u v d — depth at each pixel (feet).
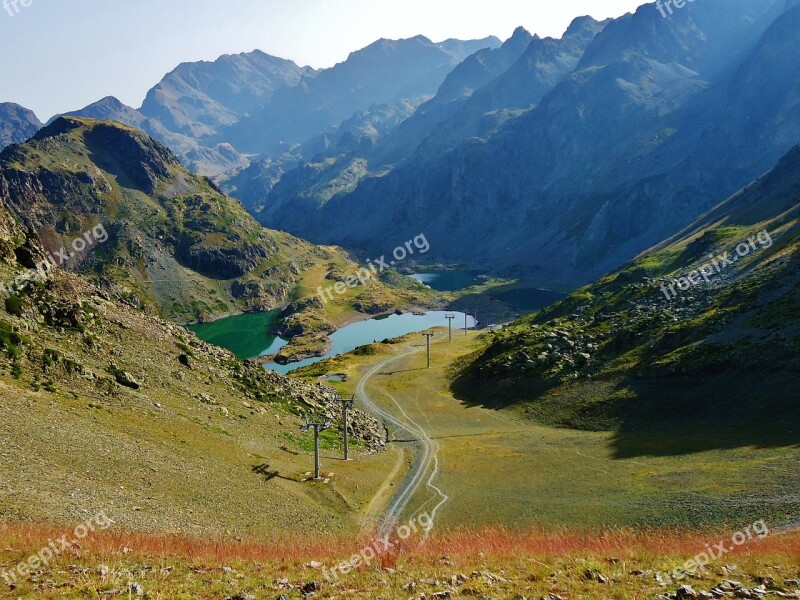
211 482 157.58
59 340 196.03
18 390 152.97
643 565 90.27
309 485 190.80
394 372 485.15
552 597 72.79
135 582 73.92
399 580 83.41
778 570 82.64
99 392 180.86
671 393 263.70
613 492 180.34
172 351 254.88
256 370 306.55
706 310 327.47
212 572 84.23
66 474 124.47
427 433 305.94
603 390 296.10
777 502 140.15
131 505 123.95
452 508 188.24
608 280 572.10
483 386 377.09
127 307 279.90
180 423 190.49
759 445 194.18
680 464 194.80
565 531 149.38
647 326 342.85
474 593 75.41
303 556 101.55
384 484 216.33
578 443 246.47
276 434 231.50
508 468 227.20
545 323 478.59
